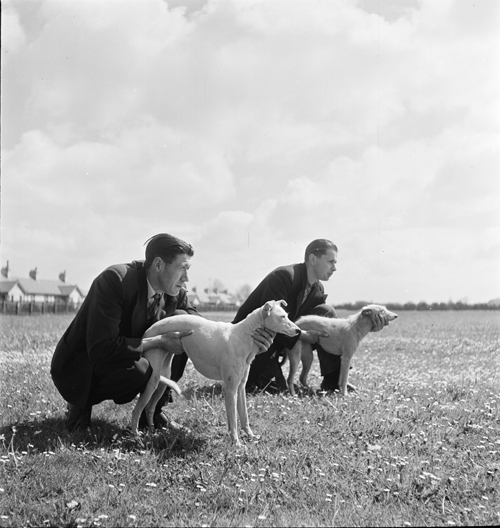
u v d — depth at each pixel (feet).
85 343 18.44
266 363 25.41
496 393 24.82
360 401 22.77
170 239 18.31
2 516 12.70
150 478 14.73
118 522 12.50
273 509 13.15
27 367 29.14
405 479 14.66
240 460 15.66
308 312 27.30
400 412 20.92
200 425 19.33
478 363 34.22
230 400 17.48
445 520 12.89
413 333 50.65
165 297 19.77
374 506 13.35
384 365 33.60
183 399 23.03
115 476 14.74
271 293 25.79
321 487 14.28
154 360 18.21
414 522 12.74
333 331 25.09
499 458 16.69
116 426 19.27
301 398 23.94
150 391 18.13
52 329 51.93
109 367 17.80
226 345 17.58
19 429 18.62
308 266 26.40
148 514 12.94
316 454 16.33
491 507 13.60
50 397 22.76
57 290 124.47
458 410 21.36
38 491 13.96
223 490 13.99
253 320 17.70
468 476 15.14
